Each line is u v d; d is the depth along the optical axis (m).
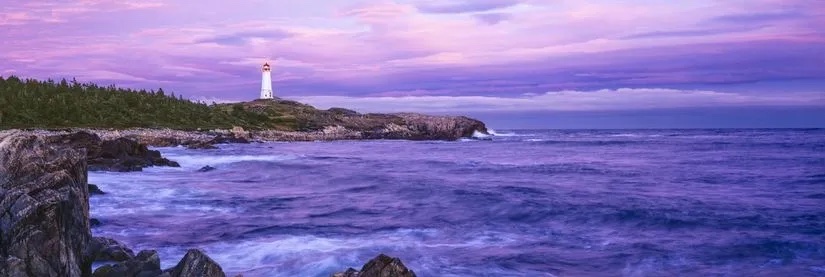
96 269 14.18
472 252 19.14
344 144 122.19
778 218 25.45
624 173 52.06
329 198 33.34
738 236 21.56
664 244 20.47
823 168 55.12
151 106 143.25
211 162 61.09
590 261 18.20
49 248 12.52
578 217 25.83
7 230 13.13
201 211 28.17
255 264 17.42
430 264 17.52
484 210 27.94
